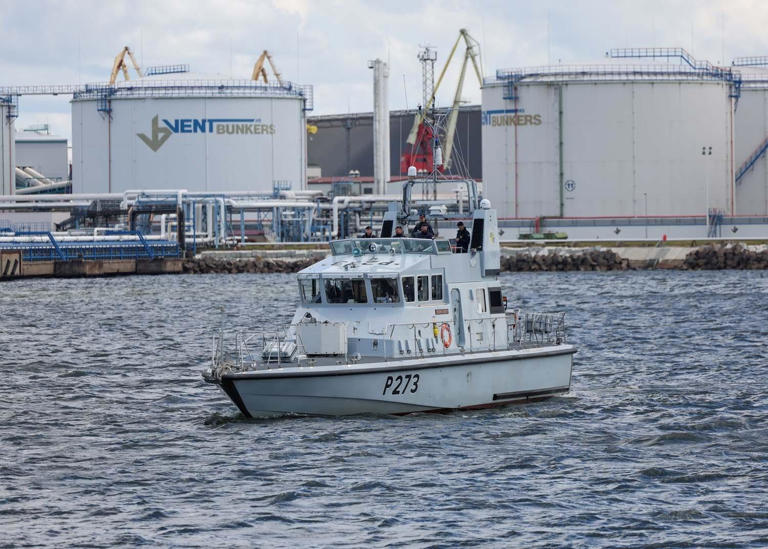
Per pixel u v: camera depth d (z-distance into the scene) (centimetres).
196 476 8275
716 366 13375
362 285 9800
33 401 11181
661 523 7269
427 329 9812
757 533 7088
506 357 10056
